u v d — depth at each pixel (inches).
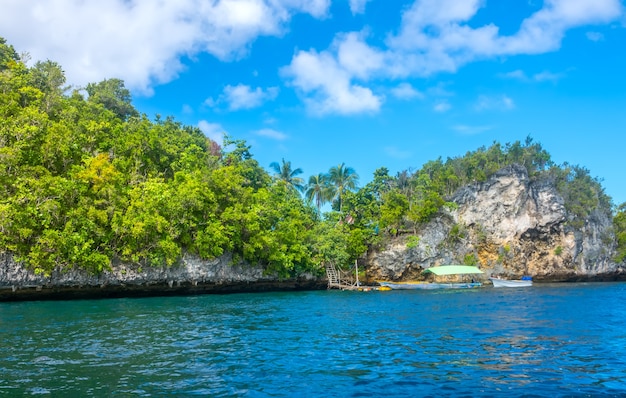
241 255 1988.2
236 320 978.7
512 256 2630.4
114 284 1583.4
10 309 1182.3
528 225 2659.9
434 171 3097.9
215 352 633.6
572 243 2731.3
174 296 1768.0
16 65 1902.1
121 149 1898.4
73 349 647.1
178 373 518.3
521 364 557.9
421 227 2507.4
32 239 1407.5
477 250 2628.0
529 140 3063.5
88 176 1542.8
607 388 459.5
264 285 2135.8
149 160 1947.6
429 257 2449.6
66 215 1446.9
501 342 701.9
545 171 2842.0
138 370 530.0
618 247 3073.3
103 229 1525.6
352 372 523.8
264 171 2787.9
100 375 506.9
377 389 458.6
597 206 3031.5
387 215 2465.6
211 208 1861.5
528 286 2357.3
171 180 1934.1
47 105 1796.3
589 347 660.1
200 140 2667.3
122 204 1590.8
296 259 2114.9
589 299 1486.2
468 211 2652.6
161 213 1656.0
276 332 813.2
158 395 438.0
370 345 684.1
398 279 2468.0
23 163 1494.8
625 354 612.4
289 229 2170.3
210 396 436.1
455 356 603.5
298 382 484.1
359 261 2511.1
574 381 484.1
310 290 2208.4
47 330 818.8
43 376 499.8
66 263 1448.1
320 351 641.6
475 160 2869.1
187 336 766.5
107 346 672.4
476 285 2258.9
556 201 2721.5
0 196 1370.6
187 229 1737.2
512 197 2669.8
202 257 1793.8
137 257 1571.1
